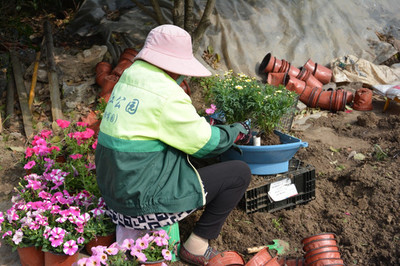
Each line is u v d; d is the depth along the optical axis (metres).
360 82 5.54
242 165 2.54
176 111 2.22
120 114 2.25
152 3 4.94
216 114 3.45
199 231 2.57
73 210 2.62
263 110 3.22
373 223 2.98
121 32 5.52
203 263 2.60
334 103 4.96
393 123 4.44
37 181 2.93
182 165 2.40
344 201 3.28
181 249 2.65
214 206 2.54
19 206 2.70
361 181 3.33
